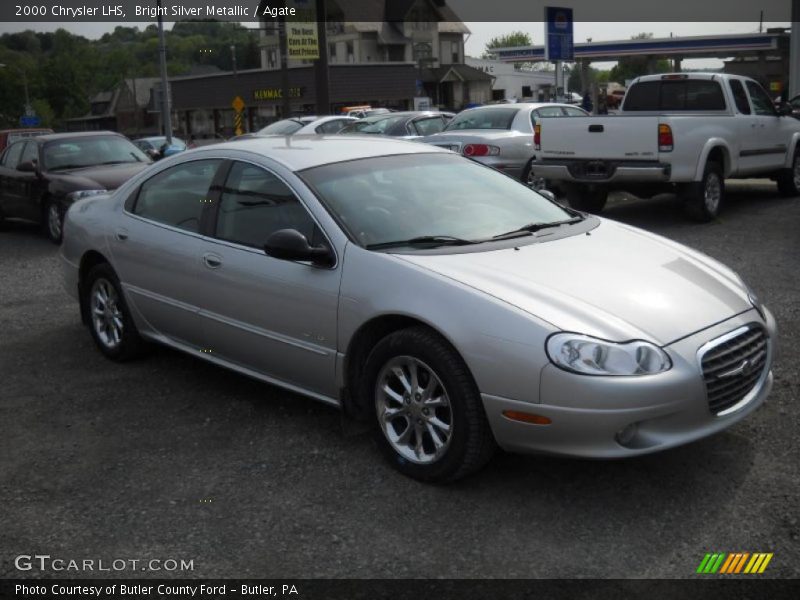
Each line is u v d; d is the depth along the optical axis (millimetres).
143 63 128125
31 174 12164
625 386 3432
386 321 4055
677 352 3588
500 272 3932
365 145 5172
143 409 5000
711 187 10727
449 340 3703
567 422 3488
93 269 5859
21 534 3607
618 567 3221
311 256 4203
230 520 3670
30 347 6359
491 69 79062
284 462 4223
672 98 11961
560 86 21109
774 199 12953
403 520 3623
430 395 3869
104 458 4344
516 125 12906
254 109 63062
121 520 3703
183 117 70438
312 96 57250
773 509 3586
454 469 3793
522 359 3533
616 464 4059
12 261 10453
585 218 5039
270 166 4727
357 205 4457
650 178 10180
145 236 5324
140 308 5488
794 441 4207
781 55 62250
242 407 4977
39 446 4523
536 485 3887
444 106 70688
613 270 4078
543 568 3230
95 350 6215
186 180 5230
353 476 4047
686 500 3699
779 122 12367
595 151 10555
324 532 3549
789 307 6629
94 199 6145
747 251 8883
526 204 4988
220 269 4754
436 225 4465
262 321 4570
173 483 4035
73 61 119062
